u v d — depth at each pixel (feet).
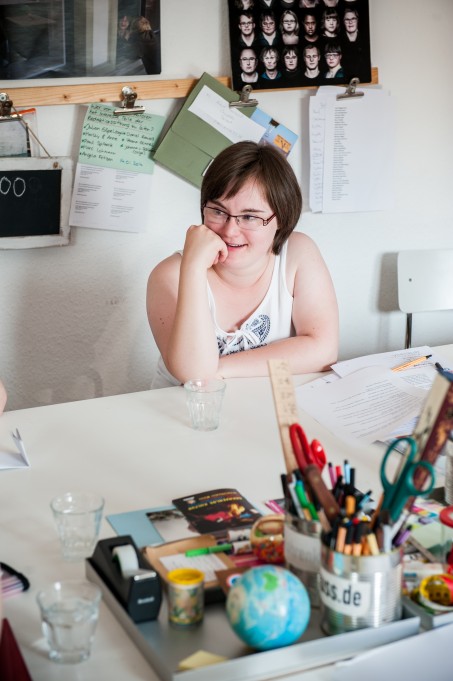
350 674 2.95
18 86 7.88
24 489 4.34
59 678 2.90
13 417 5.42
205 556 3.52
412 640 3.05
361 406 5.43
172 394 5.85
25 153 7.98
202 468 4.57
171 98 8.43
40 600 2.96
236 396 5.76
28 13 7.66
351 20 8.69
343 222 9.38
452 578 3.25
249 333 6.75
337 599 3.01
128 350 8.95
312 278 6.74
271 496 4.21
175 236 8.81
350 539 2.97
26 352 8.56
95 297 8.66
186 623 3.08
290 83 8.67
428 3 9.11
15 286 8.36
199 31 8.38
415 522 3.78
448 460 3.98
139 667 2.97
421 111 9.37
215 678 2.84
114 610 3.26
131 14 7.97
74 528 3.66
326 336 6.56
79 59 7.93
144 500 4.19
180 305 6.07
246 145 6.27
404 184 9.50
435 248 9.88
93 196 8.36
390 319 9.92
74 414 5.47
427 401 3.04
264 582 2.91
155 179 8.57
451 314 10.21
